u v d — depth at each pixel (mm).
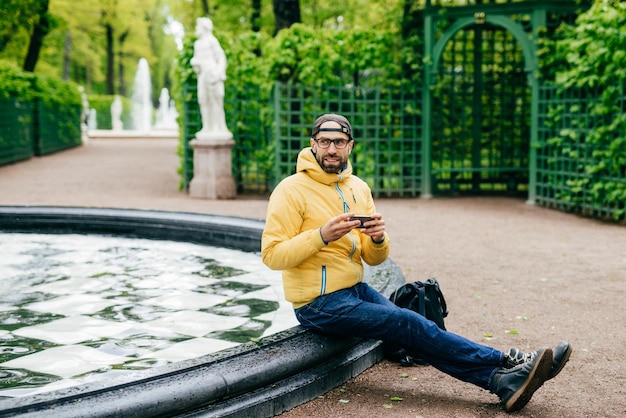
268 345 3668
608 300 5820
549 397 3695
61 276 6676
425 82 13617
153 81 57750
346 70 13742
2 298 5828
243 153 14148
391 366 4219
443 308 4359
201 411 3162
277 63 13375
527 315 5336
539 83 12500
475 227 9969
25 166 19234
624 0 11203
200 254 7898
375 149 13719
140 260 7512
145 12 53500
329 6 21297
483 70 14789
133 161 21688
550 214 11406
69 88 28203
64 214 9383
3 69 21047
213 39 12914
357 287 3918
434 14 13227
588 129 11180
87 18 40812
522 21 13406
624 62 10148
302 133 13438
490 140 14438
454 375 3641
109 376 3963
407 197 13922
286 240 3662
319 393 3711
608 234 9359
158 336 4770
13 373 4016
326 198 3768
